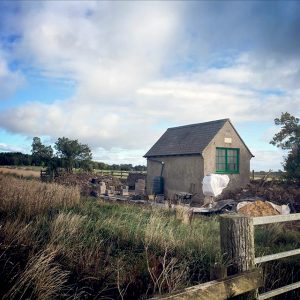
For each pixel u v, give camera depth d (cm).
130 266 518
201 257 550
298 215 450
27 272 396
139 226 735
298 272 563
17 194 889
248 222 389
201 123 2234
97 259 521
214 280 341
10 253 479
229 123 2064
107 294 442
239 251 384
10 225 584
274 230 802
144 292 443
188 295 306
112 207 1094
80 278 462
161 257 541
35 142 3023
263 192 1781
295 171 1794
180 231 734
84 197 1318
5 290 383
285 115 1919
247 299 374
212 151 1964
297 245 715
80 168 3192
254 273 376
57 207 928
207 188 1691
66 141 3072
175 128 2466
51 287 396
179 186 2089
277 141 1938
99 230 696
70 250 536
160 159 2270
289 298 495
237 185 2048
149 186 2350
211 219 1055
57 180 2473
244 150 2114
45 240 559
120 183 2873
